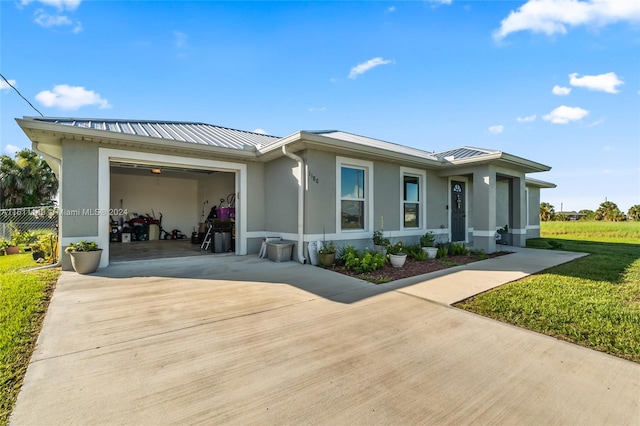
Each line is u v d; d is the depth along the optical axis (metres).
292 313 3.59
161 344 2.74
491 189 8.52
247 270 5.97
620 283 4.98
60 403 1.89
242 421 1.75
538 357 2.57
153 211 12.68
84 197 5.82
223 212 9.59
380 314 3.59
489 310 3.72
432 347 2.74
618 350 2.68
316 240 6.73
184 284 4.89
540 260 7.36
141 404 1.90
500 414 1.85
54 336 2.87
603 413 1.86
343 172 7.39
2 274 5.32
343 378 2.22
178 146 6.34
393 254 6.45
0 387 2.05
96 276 5.34
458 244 8.59
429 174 9.44
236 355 2.56
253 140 9.12
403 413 1.84
